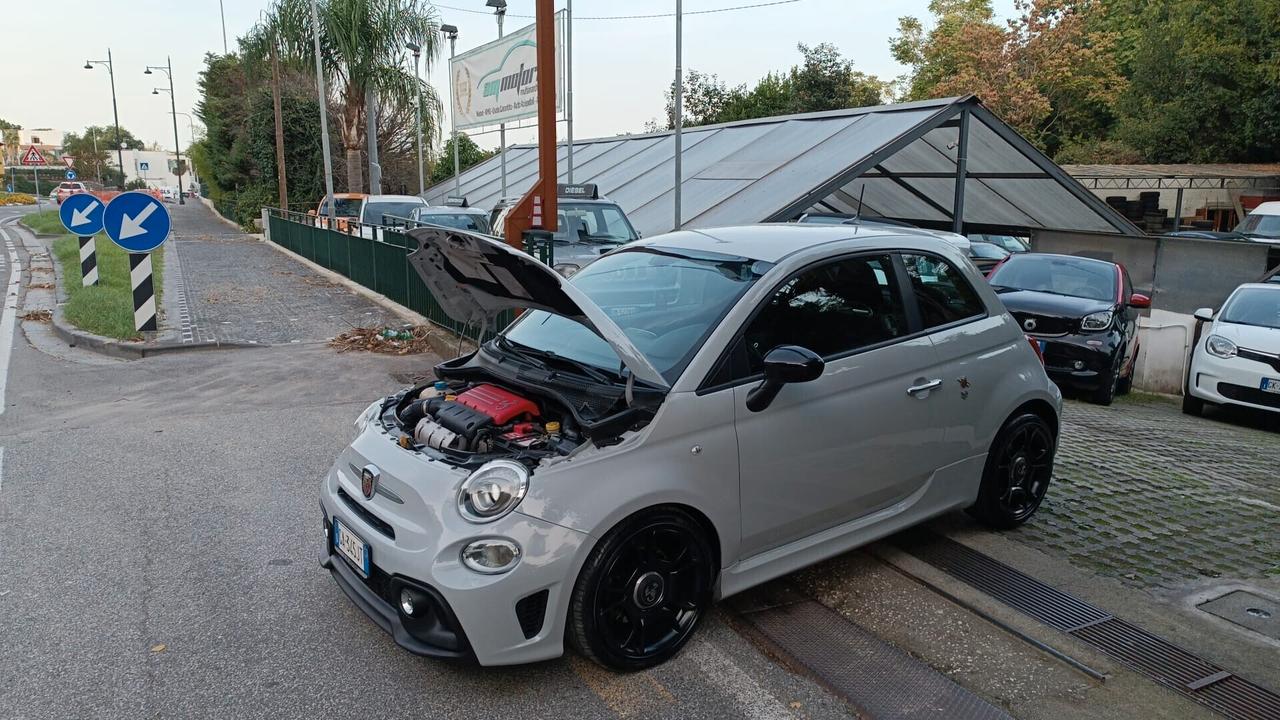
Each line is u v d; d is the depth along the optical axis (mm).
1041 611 4043
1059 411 5125
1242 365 8977
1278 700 3377
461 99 19891
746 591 4238
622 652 3443
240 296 14609
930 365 4355
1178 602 4172
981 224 21547
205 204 66312
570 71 16031
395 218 18750
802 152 16172
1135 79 39625
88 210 14016
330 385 8586
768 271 3973
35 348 10336
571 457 3301
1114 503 5602
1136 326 11180
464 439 3504
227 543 4766
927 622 3961
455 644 3162
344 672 3531
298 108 36969
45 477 5812
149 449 6449
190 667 3559
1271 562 4684
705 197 16250
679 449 3477
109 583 4281
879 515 4301
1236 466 6770
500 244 3381
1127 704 3338
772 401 3738
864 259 4305
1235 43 37219
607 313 4117
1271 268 14422
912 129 14570
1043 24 38125
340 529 3674
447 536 3164
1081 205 17922
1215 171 34500
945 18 45906
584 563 3268
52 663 3574
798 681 3502
